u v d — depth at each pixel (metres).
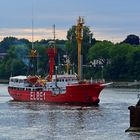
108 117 168.12
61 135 133.88
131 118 134.25
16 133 137.25
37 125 151.38
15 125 151.62
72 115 174.62
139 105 136.00
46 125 151.25
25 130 142.12
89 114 177.38
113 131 138.00
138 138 126.69
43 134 135.50
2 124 153.88
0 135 134.25
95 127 146.00
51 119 164.25
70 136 132.25
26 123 155.75
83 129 142.62
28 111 189.25
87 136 131.50
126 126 147.12
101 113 180.38
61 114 177.88
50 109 196.12
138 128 134.00
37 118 167.12
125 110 191.00
